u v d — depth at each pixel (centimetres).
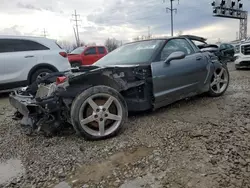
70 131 321
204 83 448
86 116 286
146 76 348
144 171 220
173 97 388
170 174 212
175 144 270
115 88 323
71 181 212
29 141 300
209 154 243
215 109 403
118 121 302
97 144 281
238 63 954
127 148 267
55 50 684
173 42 410
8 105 533
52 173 226
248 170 212
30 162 249
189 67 407
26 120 315
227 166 219
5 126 370
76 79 289
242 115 362
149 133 305
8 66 612
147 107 357
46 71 661
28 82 639
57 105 281
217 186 192
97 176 217
